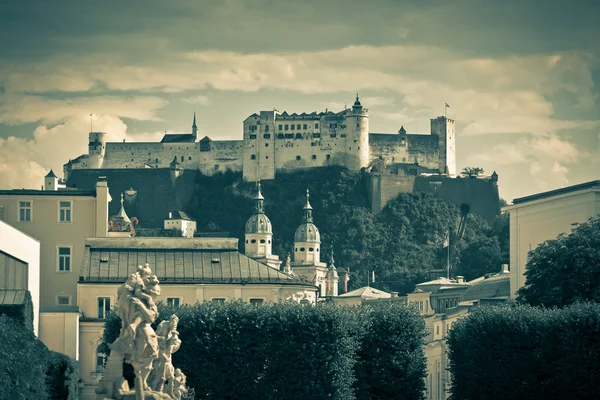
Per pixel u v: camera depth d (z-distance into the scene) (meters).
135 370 168.25
